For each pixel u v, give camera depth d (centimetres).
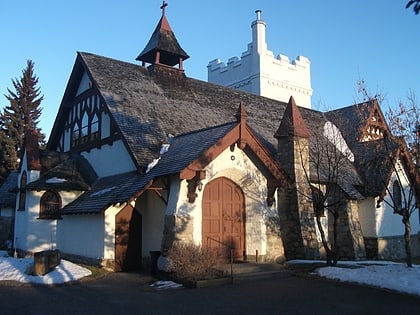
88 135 2395
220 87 2819
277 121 2795
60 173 2233
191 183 1633
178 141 1967
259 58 3588
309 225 1920
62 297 1229
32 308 1090
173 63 2800
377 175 2347
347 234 2167
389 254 2361
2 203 2878
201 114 2406
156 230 1808
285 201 1958
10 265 1694
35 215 2131
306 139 2059
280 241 1883
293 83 3803
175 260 1459
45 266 1553
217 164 1725
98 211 1759
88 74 2316
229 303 1127
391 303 1128
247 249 1833
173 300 1166
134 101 2208
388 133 1678
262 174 1869
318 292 1262
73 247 2041
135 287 1395
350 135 2420
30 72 4725
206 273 1426
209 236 1745
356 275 1409
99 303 1141
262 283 1402
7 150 4169
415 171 1636
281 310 1054
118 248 1798
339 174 2222
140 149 1892
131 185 1769
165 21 2703
